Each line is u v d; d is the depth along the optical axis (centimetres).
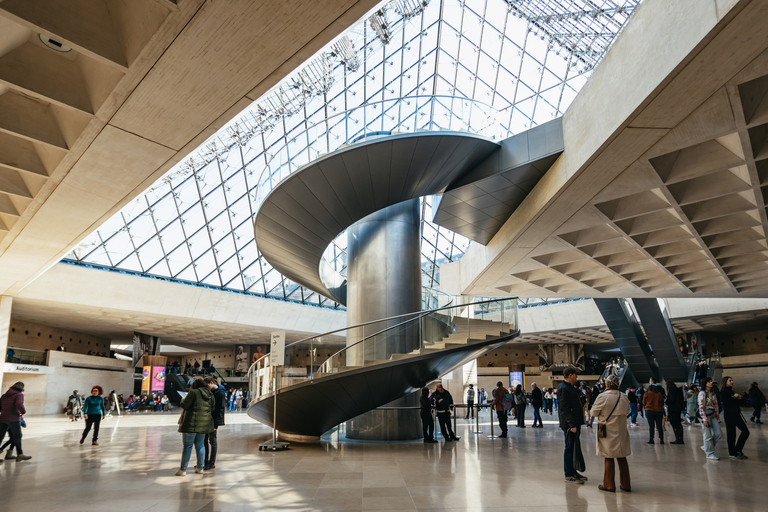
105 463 1210
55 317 4178
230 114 904
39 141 1016
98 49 730
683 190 1470
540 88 3491
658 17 923
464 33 3472
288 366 1656
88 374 4328
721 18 740
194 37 693
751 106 1020
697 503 745
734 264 2131
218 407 1148
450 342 1706
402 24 3241
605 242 2034
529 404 4984
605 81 1151
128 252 3966
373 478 981
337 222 1791
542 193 1592
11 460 1264
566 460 947
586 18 2706
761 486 881
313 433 1717
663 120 1045
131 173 1178
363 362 1645
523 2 2792
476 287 2891
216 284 4653
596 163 1265
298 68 777
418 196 1747
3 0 658
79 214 1467
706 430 1247
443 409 1736
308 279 2559
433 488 875
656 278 2519
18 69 837
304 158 1605
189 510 721
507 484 911
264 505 751
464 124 1544
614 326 3844
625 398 866
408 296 1903
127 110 893
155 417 3350
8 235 1680
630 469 1084
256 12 645
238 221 4534
